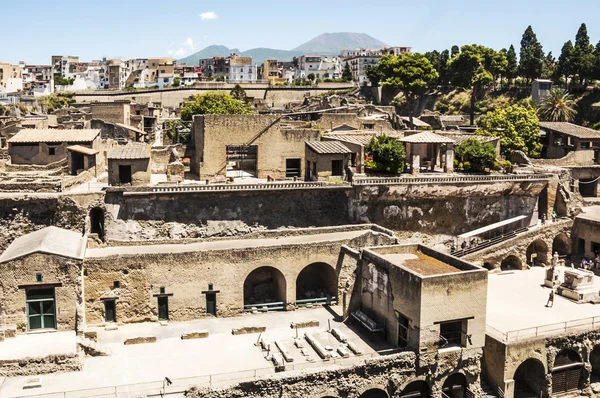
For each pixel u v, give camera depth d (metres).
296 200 68.12
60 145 81.62
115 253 54.19
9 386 42.00
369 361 46.09
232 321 54.91
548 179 79.25
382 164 77.25
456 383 49.94
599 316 57.53
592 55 140.50
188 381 43.12
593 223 75.94
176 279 54.09
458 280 47.78
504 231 78.38
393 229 72.88
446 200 74.81
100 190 64.44
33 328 48.62
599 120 130.88
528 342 51.28
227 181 73.94
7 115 136.12
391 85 146.88
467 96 160.50
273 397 43.53
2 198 58.84
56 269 48.12
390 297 50.81
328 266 60.44
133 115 126.56
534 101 142.75
